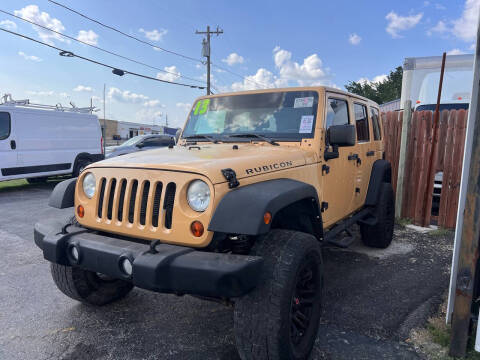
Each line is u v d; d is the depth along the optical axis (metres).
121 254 2.12
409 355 2.51
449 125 5.65
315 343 2.65
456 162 5.63
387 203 4.70
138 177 2.34
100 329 2.90
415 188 6.11
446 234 5.52
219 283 1.88
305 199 2.62
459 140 5.58
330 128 3.00
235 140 3.39
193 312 3.18
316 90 3.32
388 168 4.83
